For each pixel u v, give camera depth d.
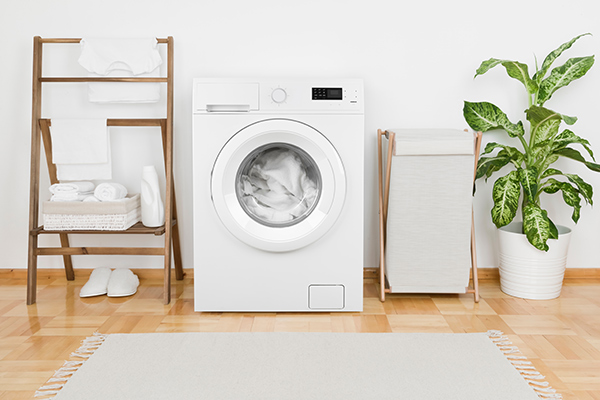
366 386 1.72
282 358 1.93
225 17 2.75
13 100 2.81
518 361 1.90
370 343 2.05
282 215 2.40
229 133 2.31
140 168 2.83
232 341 2.08
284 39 2.76
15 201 2.87
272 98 2.30
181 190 2.84
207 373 1.82
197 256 2.37
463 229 2.45
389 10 2.74
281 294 2.38
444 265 2.49
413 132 2.48
